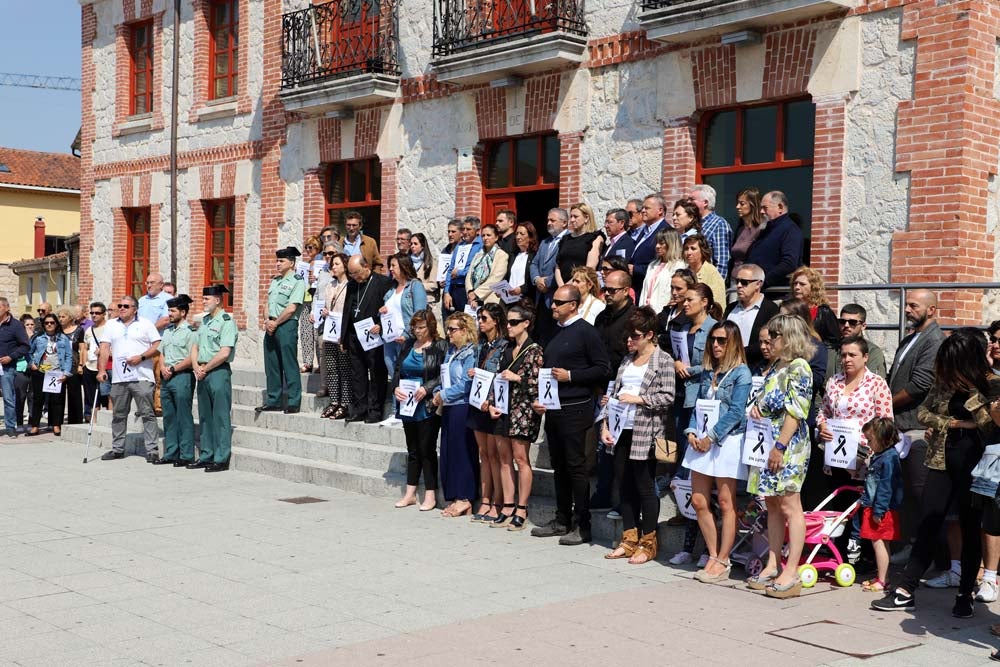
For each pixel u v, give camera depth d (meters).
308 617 6.27
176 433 12.74
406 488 10.14
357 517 9.43
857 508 7.25
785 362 6.87
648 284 8.91
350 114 15.11
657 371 7.69
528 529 8.95
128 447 13.73
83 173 20.67
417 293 11.27
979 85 9.21
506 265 10.91
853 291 9.80
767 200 8.80
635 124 11.64
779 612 6.46
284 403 13.00
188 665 5.38
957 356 6.38
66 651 5.59
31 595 6.74
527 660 5.47
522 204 13.29
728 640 5.85
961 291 9.04
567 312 8.39
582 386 8.30
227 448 12.27
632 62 11.65
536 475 9.51
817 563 7.26
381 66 14.33
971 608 6.41
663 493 8.44
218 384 12.17
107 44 20.02
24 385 16.05
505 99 13.03
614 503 8.55
